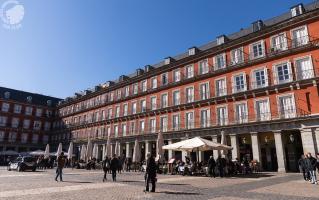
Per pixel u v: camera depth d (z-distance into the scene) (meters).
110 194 9.84
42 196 9.17
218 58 32.75
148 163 10.88
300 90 24.55
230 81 30.72
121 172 25.16
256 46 29.06
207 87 33.25
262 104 27.30
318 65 23.80
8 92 61.69
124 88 48.06
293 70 25.47
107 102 50.62
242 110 28.88
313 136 22.52
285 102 25.55
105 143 48.09
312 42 24.19
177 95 37.16
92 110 55.25
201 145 18.55
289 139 26.55
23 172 24.08
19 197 8.91
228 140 30.12
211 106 31.97
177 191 10.90
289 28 26.47
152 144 40.38
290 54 25.92
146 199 8.74
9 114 60.41
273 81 26.78
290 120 23.88
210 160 19.39
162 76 40.34
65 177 18.06
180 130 33.84
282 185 13.34
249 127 27.06
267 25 30.62
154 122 39.66
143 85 43.91
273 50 27.14
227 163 20.55
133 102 44.94
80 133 56.97
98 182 14.64
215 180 16.19
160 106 39.25
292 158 25.86
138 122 42.62
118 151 44.16
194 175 20.55
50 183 13.70
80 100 60.34
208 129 30.66
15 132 60.59
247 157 28.38
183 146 19.81
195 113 33.69
